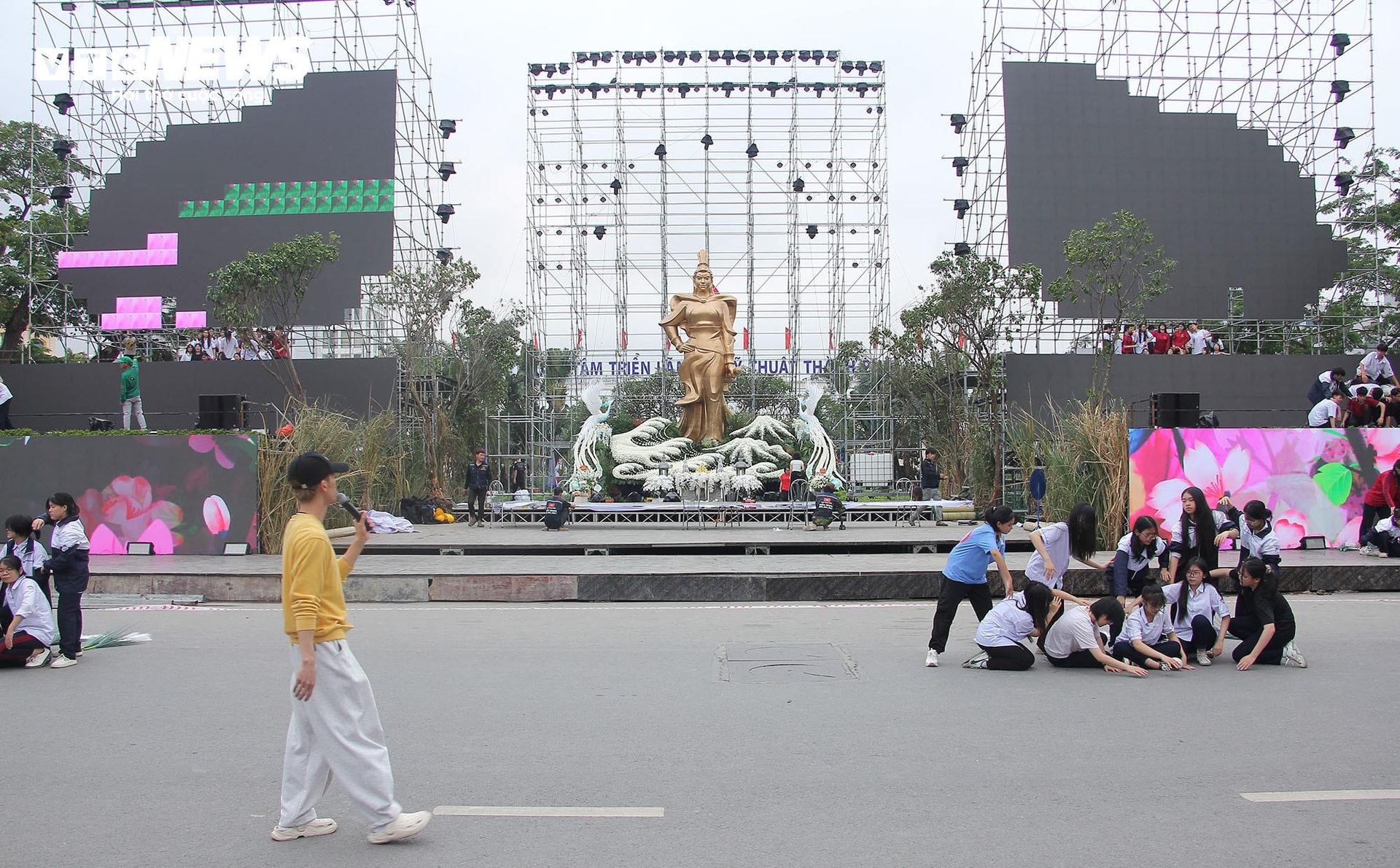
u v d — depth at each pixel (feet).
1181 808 20.01
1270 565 41.93
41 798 20.93
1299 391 105.29
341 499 19.33
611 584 51.03
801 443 103.81
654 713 27.40
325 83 115.96
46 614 34.32
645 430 106.01
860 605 49.16
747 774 22.21
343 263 114.42
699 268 112.06
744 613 46.52
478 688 30.48
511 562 59.11
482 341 138.41
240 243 115.44
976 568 33.65
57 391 107.86
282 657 35.78
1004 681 31.40
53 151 122.21
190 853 17.99
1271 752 23.71
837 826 19.06
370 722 18.53
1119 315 101.30
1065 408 100.48
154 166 116.57
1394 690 30.12
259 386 105.40
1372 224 119.65
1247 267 115.14
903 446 149.59
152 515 65.51
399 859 17.61
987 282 103.45
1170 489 64.59
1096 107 114.21
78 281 116.26
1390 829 18.85
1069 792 20.93
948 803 20.30
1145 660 33.19
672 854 17.78
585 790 21.18
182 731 25.95
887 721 26.63
